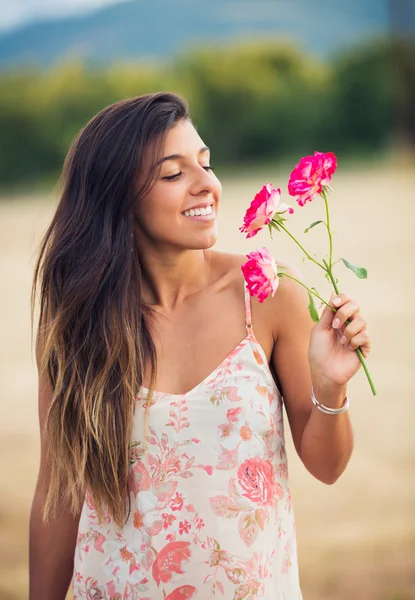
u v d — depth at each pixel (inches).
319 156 79.0
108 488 89.3
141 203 90.3
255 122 1769.2
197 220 89.1
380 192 881.5
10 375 357.7
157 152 88.3
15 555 187.3
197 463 87.1
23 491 227.5
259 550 86.5
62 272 94.3
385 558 174.2
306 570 172.4
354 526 192.1
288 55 1828.2
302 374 89.8
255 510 86.1
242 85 1779.0
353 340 80.5
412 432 248.8
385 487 212.7
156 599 87.4
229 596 86.0
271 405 88.1
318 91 1782.7
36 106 1621.6
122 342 90.4
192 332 90.8
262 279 77.5
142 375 90.2
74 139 95.8
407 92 1592.0
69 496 97.0
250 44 1855.3
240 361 88.3
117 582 89.2
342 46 1889.8
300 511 203.5
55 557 99.3
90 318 91.7
